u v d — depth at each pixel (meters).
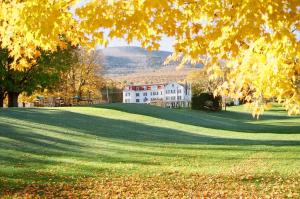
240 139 33.16
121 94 131.88
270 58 6.70
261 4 5.36
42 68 45.47
